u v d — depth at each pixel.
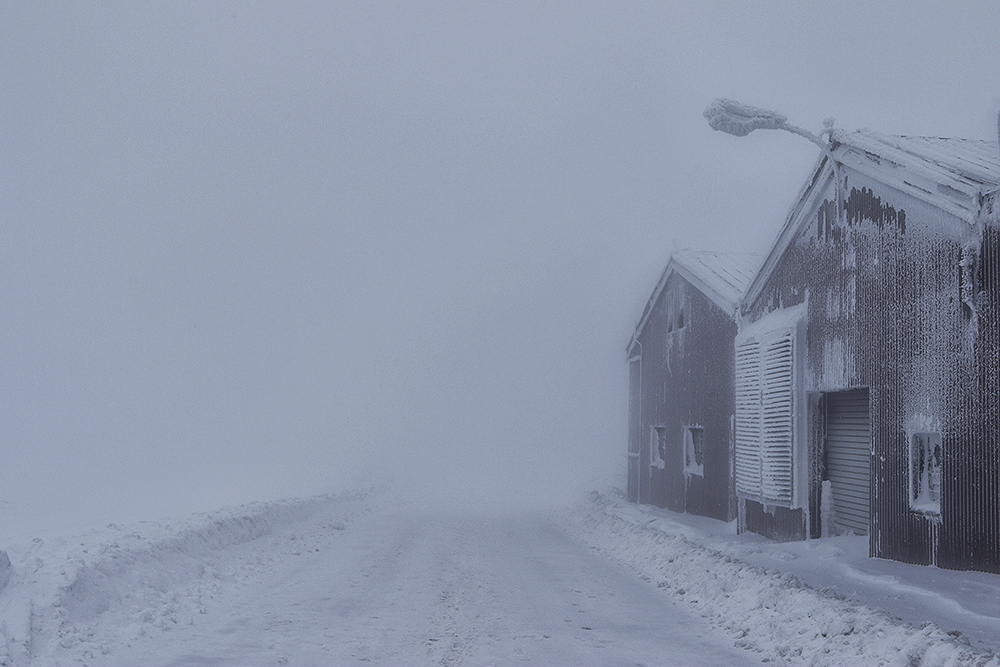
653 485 27.67
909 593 10.49
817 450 16.55
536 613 10.75
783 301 17.94
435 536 20.19
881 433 13.80
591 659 8.45
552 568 14.96
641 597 12.14
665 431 26.72
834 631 8.67
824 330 15.90
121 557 11.11
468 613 10.64
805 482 16.50
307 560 15.45
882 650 7.88
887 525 13.48
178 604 10.55
